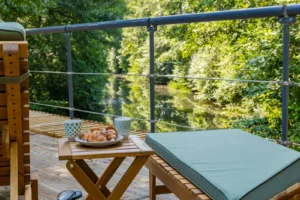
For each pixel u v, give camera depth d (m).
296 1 5.88
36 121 3.74
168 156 1.51
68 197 1.87
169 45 10.74
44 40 8.27
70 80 3.37
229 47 7.26
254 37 6.20
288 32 1.83
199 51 8.63
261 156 1.37
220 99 7.95
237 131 1.82
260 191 1.06
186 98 10.26
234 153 1.43
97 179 1.62
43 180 2.22
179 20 2.35
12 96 1.26
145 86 12.87
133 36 13.56
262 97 5.69
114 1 9.66
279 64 5.22
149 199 1.84
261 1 6.64
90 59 9.45
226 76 7.35
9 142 1.37
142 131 3.09
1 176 1.56
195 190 1.22
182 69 10.60
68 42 3.24
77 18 8.95
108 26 2.78
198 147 1.53
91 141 1.44
